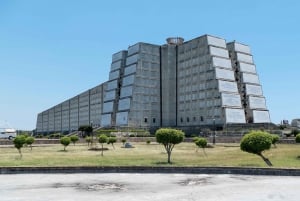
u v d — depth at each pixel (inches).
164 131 1289.4
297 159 1402.6
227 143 2938.0
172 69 5413.4
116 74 5497.1
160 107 5354.3
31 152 1914.4
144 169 1008.2
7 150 2069.4
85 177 911.0
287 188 724.7
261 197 628.1
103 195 654.5
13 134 3644.2
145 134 4060.0
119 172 1005.2
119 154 1795.0
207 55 4867.1
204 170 981.8
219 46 4950.8
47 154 1765.5
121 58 5516.7
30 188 737.6
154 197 631.8
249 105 4847.4
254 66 5211.6
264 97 5029.5
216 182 813.9
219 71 4736.7
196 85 5004.9
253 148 1159.6
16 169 987.3
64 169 1001.5
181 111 5196.9
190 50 5187.0
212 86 4734.3
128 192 685.3
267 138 1162.0
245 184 781.3
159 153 1868.8
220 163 1248.8
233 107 4621.1
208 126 4564.5
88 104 6245.1
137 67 5172.2
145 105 5182.1
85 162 1280.8
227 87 4704.7
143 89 5196.9
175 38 5536.4
